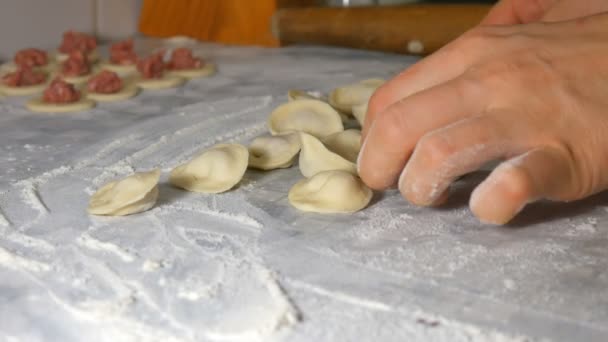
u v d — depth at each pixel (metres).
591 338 0.57
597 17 0.77
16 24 1.63
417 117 0.68
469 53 0.74
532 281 0.65
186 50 1.50
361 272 0.67
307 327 0.58
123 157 0.99
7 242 0.73
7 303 0.62
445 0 1.87
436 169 0.65
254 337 0.57
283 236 0.74
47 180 0.90
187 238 0.74
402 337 0.57
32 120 1.17
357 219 0.78
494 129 0.65
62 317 0.60
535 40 0.74
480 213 0.65
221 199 0.83
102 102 1.28
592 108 0.69
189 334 0.58
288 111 1.05
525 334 0.57
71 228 0.76
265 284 0.64
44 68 1.49
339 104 1.13
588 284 0.64
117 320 0.59
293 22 1.71
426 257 0.69
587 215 0.77
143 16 1.89
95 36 1.82
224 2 1.80
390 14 1.59
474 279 0.65
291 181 0.89
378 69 1.53
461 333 0.57
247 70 1.53
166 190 0.86
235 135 1.08
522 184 0.63
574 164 0.67
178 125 1.14
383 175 0.71
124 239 0.73
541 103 0.68
